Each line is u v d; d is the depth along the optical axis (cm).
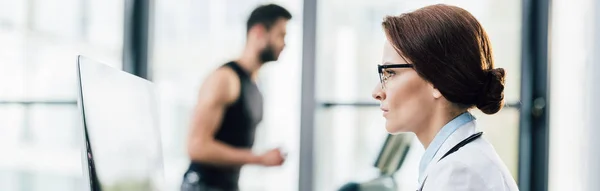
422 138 87
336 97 252
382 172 214
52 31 261
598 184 221
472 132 83
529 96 249
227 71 231
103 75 83
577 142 230
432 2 243
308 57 251
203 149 226
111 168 83
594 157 222
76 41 262
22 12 261
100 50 263
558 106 238
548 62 246
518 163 248
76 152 263
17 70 262
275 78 243
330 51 252
